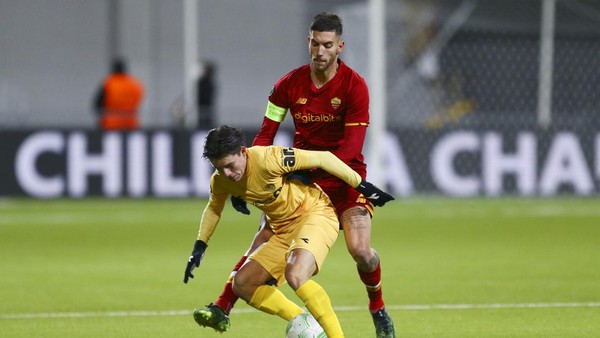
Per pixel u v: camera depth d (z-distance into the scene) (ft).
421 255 136.67
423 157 204.85
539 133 206.90
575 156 208.33
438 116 224.12
